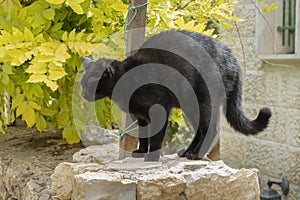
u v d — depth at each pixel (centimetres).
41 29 185
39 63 161
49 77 159
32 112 189
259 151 312
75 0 168
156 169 151
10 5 189
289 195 293
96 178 138
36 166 196
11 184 193
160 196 141
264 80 303
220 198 149
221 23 237
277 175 301
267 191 283
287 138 294
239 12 312
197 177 146
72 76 197
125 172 147
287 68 290
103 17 187
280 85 295
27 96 188
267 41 299
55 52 165
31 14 186
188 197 145
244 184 151
